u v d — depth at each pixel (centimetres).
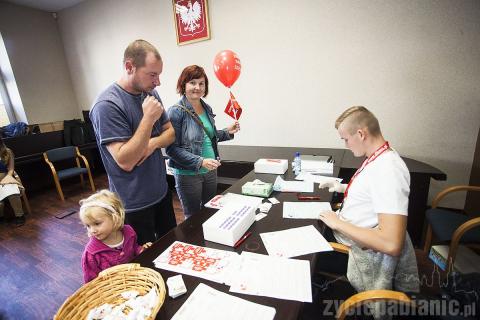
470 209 225
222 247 105
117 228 113
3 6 370
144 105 113
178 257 100
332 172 183
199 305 78
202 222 126
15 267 216
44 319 163
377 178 95
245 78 293
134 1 339
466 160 225
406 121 236
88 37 404
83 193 373
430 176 191
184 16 302
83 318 76
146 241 143
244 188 151
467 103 214
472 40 202
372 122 102
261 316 73
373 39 230
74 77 450
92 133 422
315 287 138
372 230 93
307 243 104
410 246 105
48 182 396
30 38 401
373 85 240
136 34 354
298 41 258
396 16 218
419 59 219
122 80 127
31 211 322
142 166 132
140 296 81
